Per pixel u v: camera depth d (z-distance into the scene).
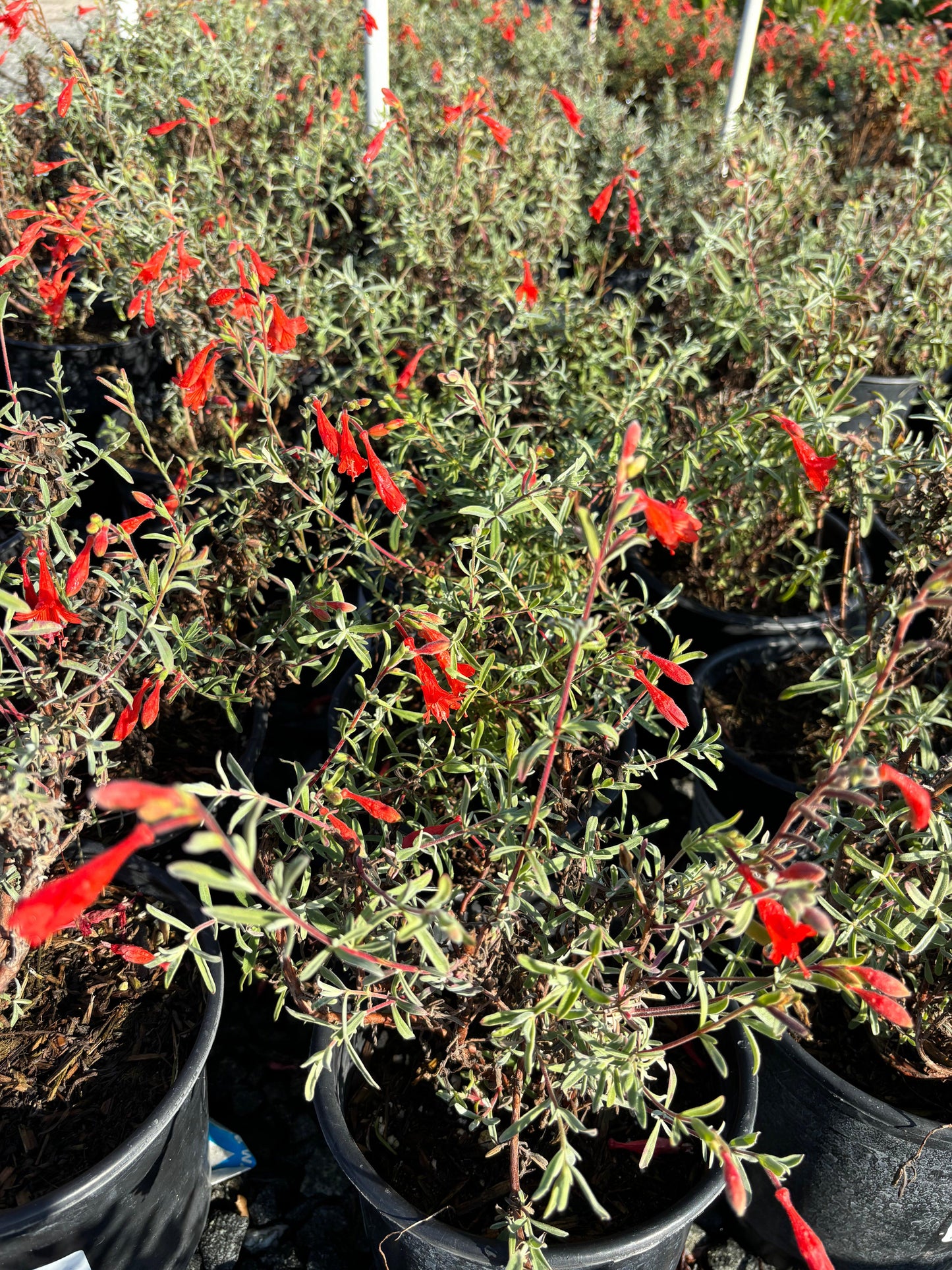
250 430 3.25
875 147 6.58
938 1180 1.74
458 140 3.86
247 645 2.47
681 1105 1.75
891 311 3.29
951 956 1.69
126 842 0.83
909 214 3.58
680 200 4.71
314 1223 2.02
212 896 2.08
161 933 1.82
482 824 1.44
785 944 1.10
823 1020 1.93
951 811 1.71
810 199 4.16
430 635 1.62
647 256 3.83
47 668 1.76
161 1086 1.63
